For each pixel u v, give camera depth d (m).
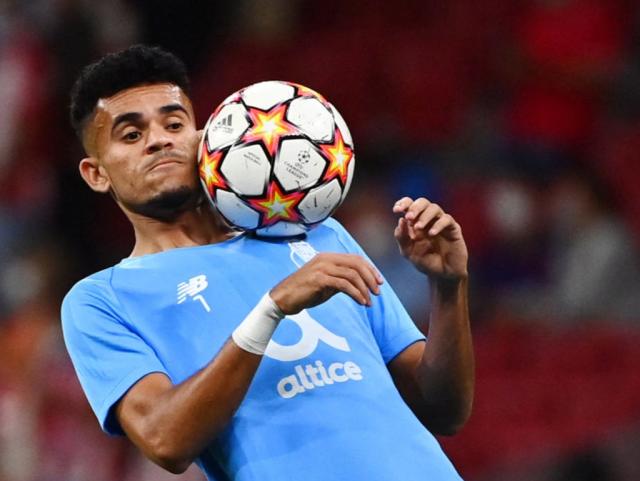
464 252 13.36
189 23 42.75
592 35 37.03
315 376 13.08
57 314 33.00
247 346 12.17
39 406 30.50
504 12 38.88
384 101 39.19
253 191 13.23
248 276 13.56
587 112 36.53
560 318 31.14
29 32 41.03
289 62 41.09
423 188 35.22
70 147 39.91
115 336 13.22
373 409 13.08
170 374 13.08
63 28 40.12
